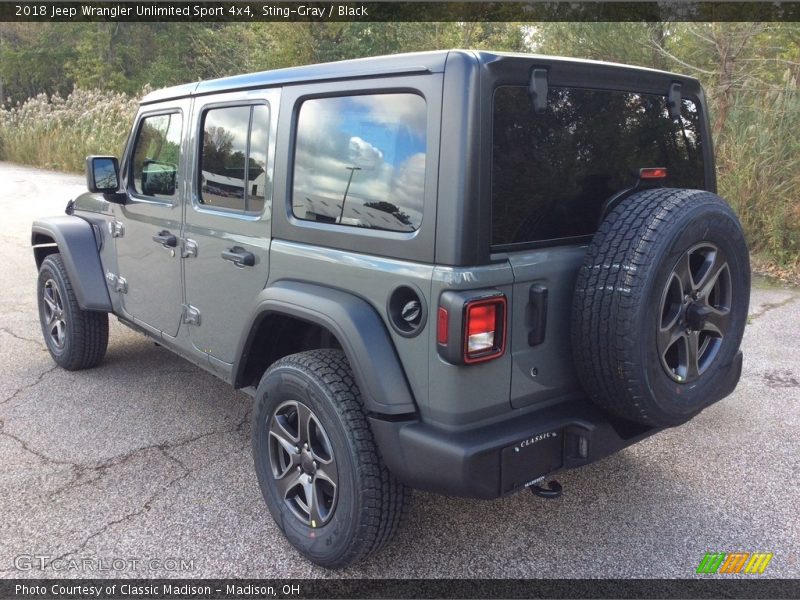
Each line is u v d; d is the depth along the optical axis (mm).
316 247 2920
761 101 8734
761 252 8203
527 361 2619
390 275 2584
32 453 3947
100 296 4770
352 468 2680
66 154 19641
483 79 2393
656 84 3049
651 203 2625
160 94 4059
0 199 14031
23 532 3203
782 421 4305
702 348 2910
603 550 3076
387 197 2641
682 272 2602
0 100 37625
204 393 4828
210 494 3533
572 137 2725
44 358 5504
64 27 37438
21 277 7996
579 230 2801
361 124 2750
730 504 3418
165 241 3893
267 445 3100
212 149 3557
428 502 3453
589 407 2799
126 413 4484
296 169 3049
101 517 3326
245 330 3207
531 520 3301
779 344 5676
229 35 27750
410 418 2600
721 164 8641
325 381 2758
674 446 4000
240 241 3344
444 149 2412
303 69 3027
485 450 2453
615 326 2492
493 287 2455
